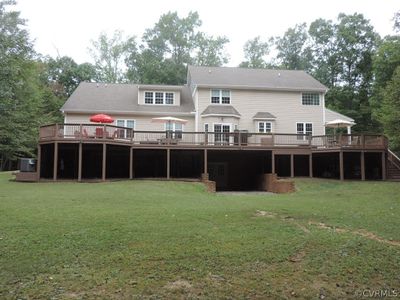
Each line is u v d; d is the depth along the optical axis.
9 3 25.92
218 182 25.02
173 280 4.84
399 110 23.45
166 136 20.59
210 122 24.00
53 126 18.41
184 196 13.78
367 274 5.25
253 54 53.25
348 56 43.28
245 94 25.47
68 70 41.66
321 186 18.56
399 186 16.95
